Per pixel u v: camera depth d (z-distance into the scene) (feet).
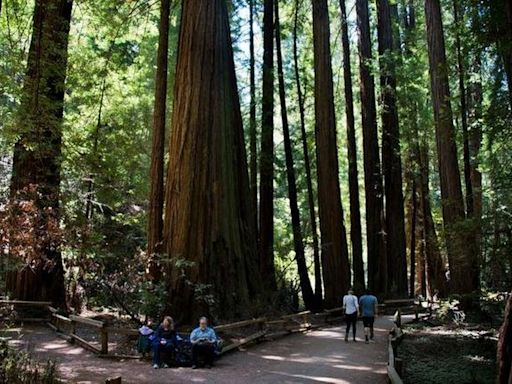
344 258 75.61
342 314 70.95
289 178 84.84
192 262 47.26
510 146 45.50
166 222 52.03
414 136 91.76
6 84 40.52
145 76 83.82
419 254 110.01
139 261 48.39
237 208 54.44
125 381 30.94
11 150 45.68
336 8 108.47
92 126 66.69
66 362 35.68
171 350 36.32
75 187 51.93
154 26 78.07
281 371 35.32
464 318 57.52
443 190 59.88
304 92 97.86
